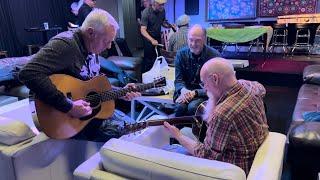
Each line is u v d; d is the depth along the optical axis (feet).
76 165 6.42
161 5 16.71
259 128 4.71
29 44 19.54
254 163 4.27
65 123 5.86
